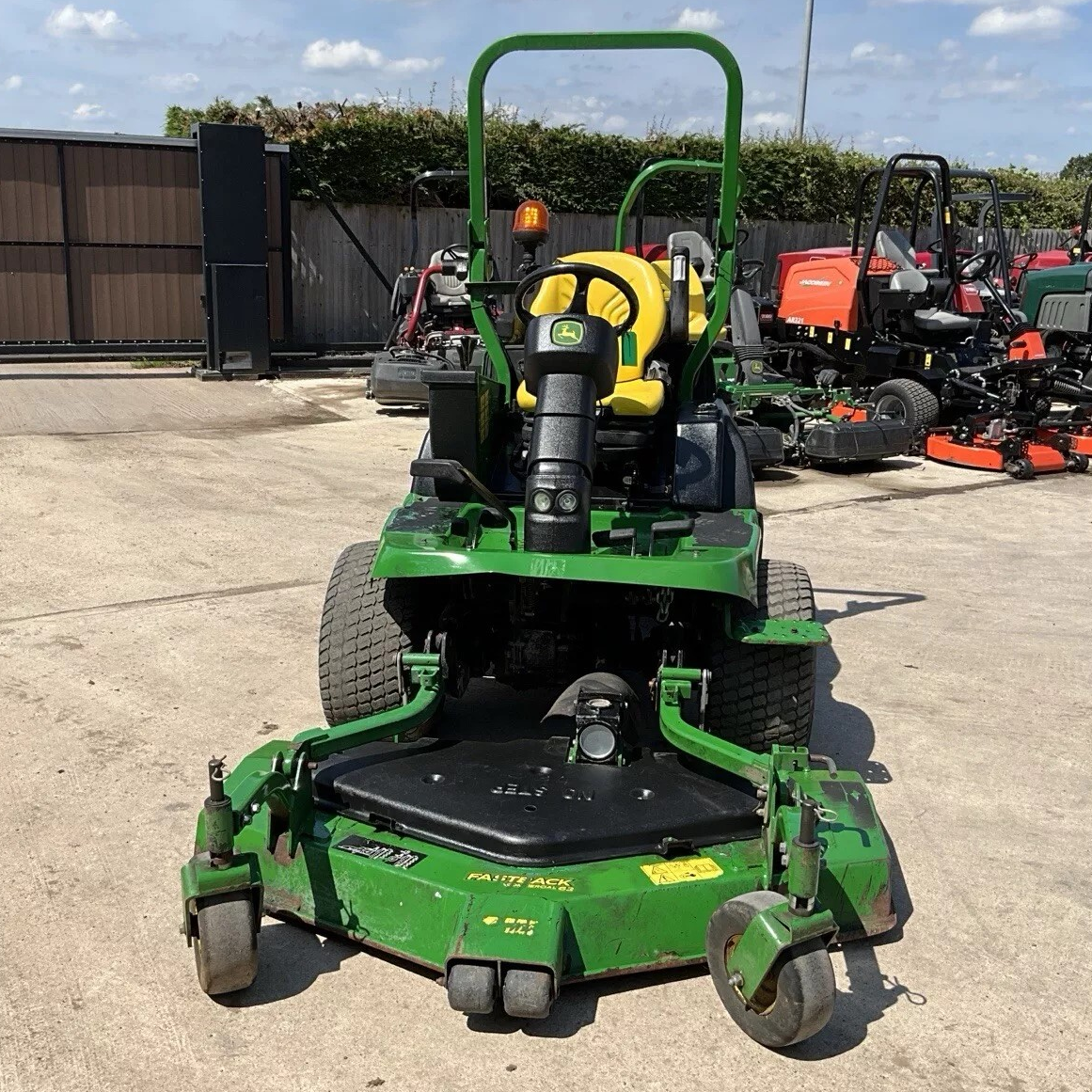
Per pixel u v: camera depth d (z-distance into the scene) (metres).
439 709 3.58
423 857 2.90
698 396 4.54
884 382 11.53
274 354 15.63
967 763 4.23
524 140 17.25
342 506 7.79
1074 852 3.60
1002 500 9.08
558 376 3.36
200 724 4.27
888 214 20.16
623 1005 2.76
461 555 3.26
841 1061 2.60
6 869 3.27
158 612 5.50
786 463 10.43
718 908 2.70
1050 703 4.85
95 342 14.95
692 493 3.83
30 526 6.98
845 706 4.73
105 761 3.95
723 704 3.63
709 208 7.71
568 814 2.99
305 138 16.14
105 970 2.85
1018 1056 2.64
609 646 3.89
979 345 11.38
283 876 2.98
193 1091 2.46
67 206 14.37
